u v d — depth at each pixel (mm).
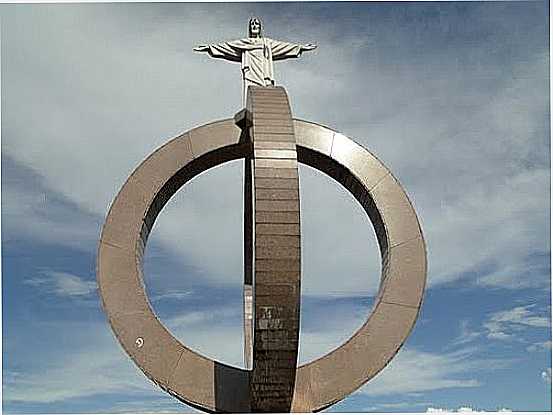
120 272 28812
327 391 27656
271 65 32656
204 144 30328
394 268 29078
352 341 28328
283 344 24906
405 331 28547
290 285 24609
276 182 24797
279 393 26203
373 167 30141
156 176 29844
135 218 29375
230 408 27656
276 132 25422
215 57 32875
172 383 27828
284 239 24594
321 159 30484
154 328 28328
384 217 29562
